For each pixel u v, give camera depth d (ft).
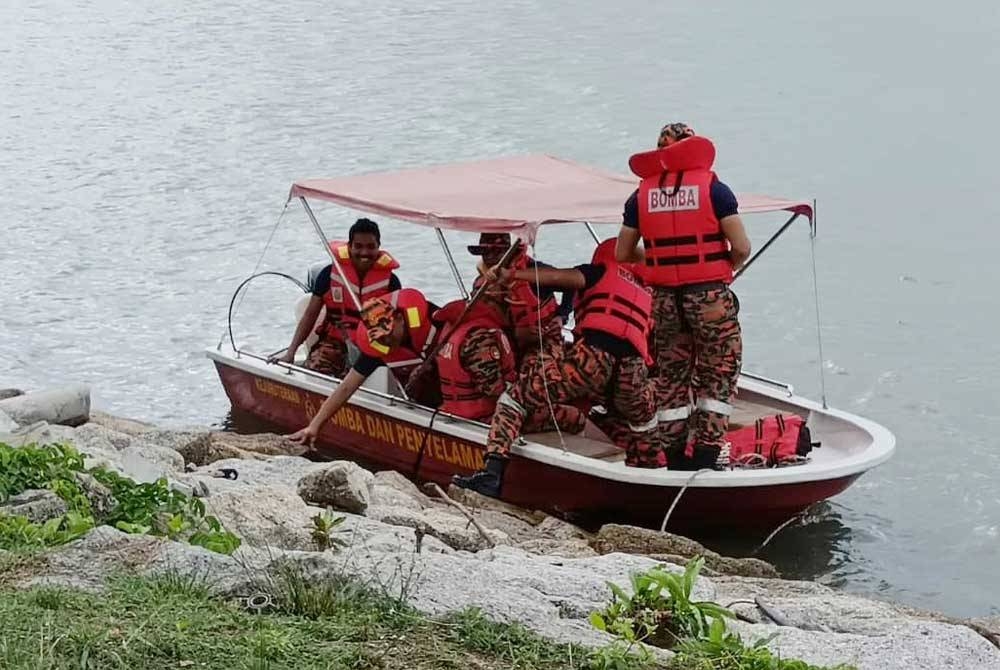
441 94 92.22
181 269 54.95
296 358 39.55
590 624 16.72
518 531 28.78
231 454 31.45
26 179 71.46
